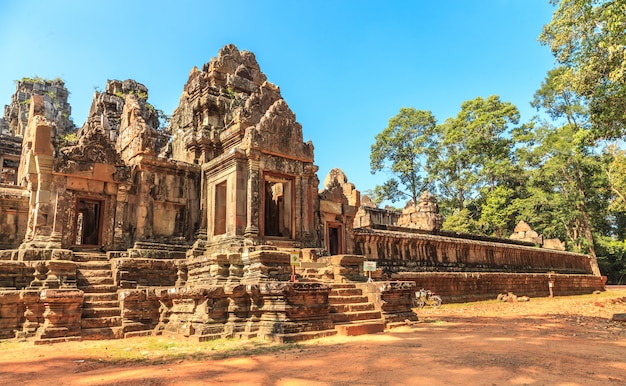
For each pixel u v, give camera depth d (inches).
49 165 691.4
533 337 500.1
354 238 1055.6
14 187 763.4
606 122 826.8
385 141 2613.2
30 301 552.1
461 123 2486.5
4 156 1365.7
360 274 759.1
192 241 822.5
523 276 1456.7
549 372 317.4
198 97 954.7
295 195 826.8
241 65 1028.5
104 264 682.2
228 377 323.6
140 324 603.8
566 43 870.4
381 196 2696.9
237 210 735.7
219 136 896.3
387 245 1152.2
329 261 747.4
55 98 1946.4
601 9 779.4
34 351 469.4
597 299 1314.0
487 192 2395.4
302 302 538.6
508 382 289.4
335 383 297.3
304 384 296.5
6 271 597.9
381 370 332.2
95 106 1503.4
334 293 646.5
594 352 400.2
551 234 2384.4
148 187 789.2
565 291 1681.8
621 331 567.2
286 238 799.7
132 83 1599.4
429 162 2600.9
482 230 2300.7
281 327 508.1
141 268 688.4
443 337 506.3
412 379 302.2
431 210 1614.2
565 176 2260.1
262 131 786.2
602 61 786.2
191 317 567.8
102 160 746.8
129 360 410.6
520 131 2378.2
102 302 612.4
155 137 828.0
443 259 1316.4
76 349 481.4
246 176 760.3
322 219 940.6
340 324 561.6
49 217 682.8
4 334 536.4
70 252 661.9
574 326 622.8
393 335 532.4
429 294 1021.8
